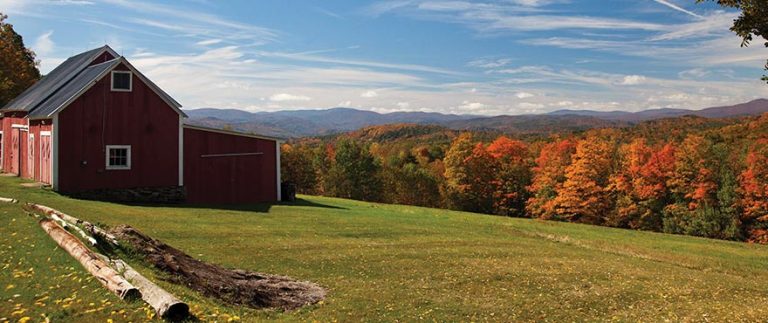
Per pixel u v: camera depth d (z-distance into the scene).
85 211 24.02
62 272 12.02
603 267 21.83
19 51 66.69
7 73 60.91
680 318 15.09
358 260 20.28
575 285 18.31
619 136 114.44
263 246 21.22
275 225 26.50
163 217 25.42
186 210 29.50
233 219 27.34
